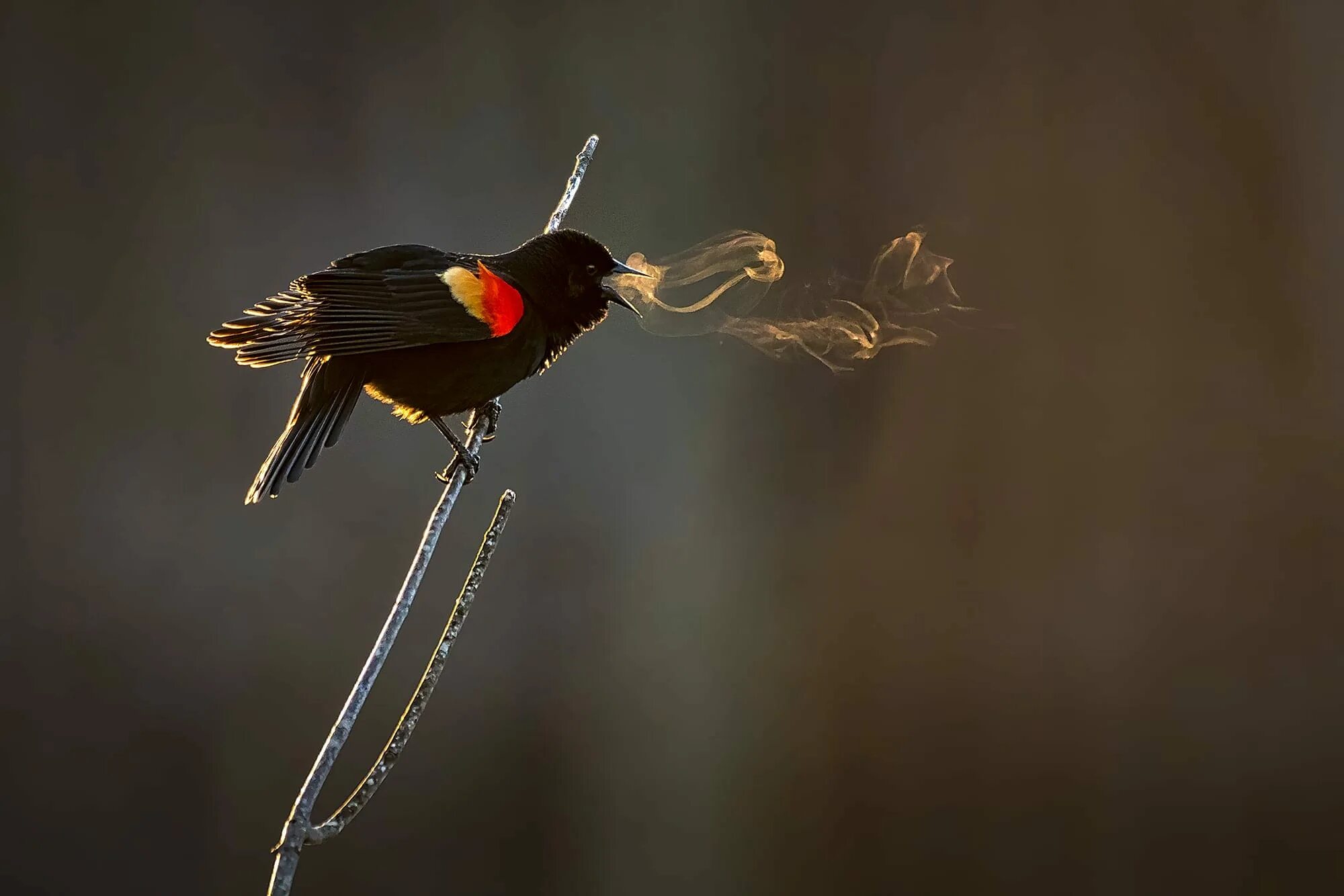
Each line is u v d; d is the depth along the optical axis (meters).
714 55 8.25
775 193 8.18
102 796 7.34
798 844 7.49
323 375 6.78
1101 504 7.85
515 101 8.30
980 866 7.49
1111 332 7.97
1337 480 7.73
